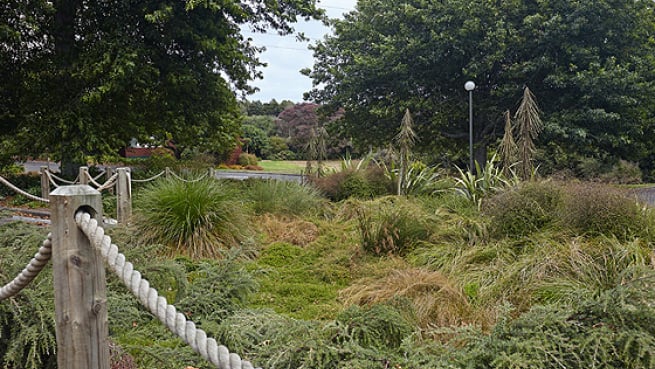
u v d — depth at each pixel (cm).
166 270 333
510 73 1512
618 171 1611
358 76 1731
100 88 984
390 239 528
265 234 656
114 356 239
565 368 198
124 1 1060
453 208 699
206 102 1247
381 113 1612
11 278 249
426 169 1011
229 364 140
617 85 1380
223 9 1155
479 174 793
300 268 516
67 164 1208
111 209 815
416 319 298
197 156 1783
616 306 217
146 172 1312
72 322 168
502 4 1511
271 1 1255
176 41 1159
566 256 382
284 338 238
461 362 206
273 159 3628
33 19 1034
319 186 1022
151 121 1282
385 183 1002
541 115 1457
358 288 411
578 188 482
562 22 1448
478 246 474
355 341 219
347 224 714
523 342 207
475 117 1684
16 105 1184
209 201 590
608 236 423
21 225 333
